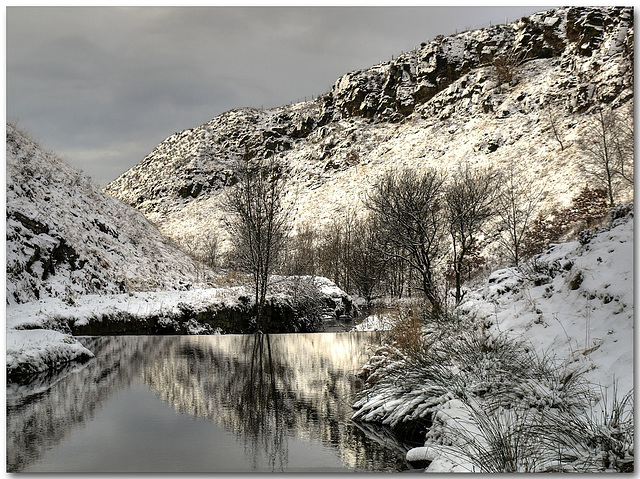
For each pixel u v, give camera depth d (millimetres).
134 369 11266
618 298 6441
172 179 128250
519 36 95062
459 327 8336
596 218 32062
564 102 70125
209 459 5383
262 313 25562
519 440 4645
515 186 45938
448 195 23328
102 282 25312
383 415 6781
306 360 12812
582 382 5484
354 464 5215
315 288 30656
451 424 5285
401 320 9445
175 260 36156
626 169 39062
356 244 51094
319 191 92500
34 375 10414
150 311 21203
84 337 17734
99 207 34000
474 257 36094
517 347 6746
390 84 117250
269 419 7035
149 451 5633
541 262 9023
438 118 98375
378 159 94750
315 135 125062
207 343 17125
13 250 20234
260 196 27109
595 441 4500
